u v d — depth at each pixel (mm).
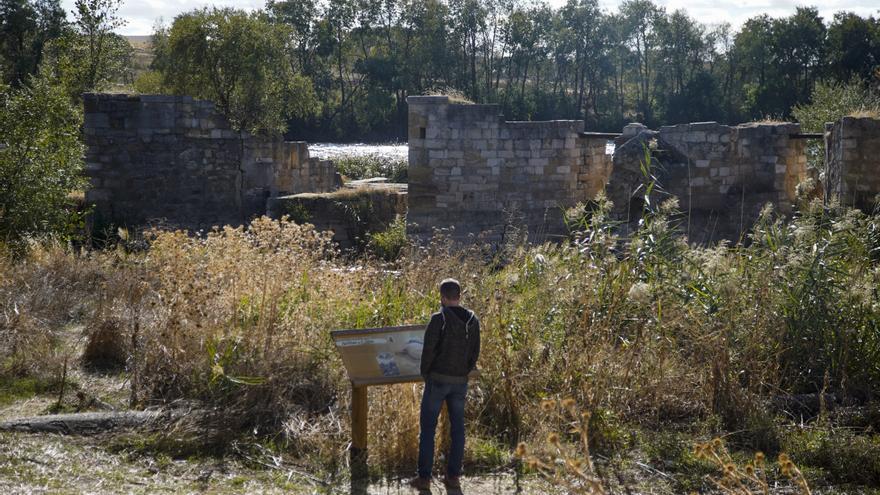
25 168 14789
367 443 6246
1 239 13320
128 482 5555
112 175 18672
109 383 7566
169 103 18750
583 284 7883
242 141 19328
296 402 7082
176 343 7445
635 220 17500
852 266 8180
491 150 18516
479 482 5883
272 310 7719
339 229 20609
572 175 18688
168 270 8320
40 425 6312
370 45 82188
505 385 6871
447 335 5723
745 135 17797
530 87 82438
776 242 8328
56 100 15523
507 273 9305
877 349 7477
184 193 19078
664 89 79312
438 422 6301
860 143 14141
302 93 41719
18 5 63656
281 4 76938
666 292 7883
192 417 6555
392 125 74750
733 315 7508
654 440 6512
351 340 6074
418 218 18750
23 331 8391
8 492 5176
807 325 7535
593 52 78375
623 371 7113
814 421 6754
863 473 6012
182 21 36156
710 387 7012
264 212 20125
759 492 5660
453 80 77188
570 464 4223
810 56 68562
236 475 5844
